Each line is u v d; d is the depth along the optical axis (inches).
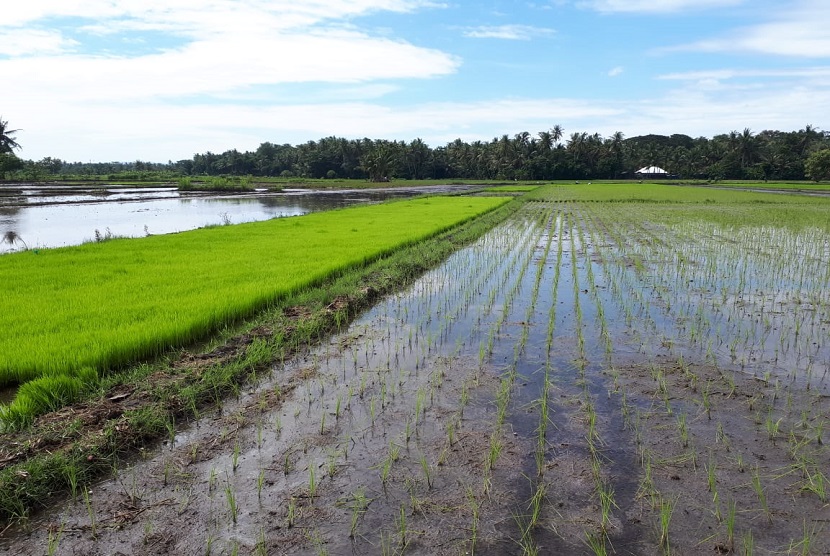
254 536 133.3
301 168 4097.0
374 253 519.5
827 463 161.2
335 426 189.8
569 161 3686.0
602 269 468.8
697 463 162.9
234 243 597.9
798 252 543.8
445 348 271.9
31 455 164.2
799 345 270.1
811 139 3206.2
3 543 131.9
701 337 283.1
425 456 169.3
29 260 480.7
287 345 273.9
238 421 192.7
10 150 2938.0
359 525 137.0
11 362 223.5
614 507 142.6
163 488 154.4
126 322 284.2
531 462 165.0
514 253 559.5
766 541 129.3
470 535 132.8
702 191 1946.4
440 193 1979.6
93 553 127.8
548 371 237.9
